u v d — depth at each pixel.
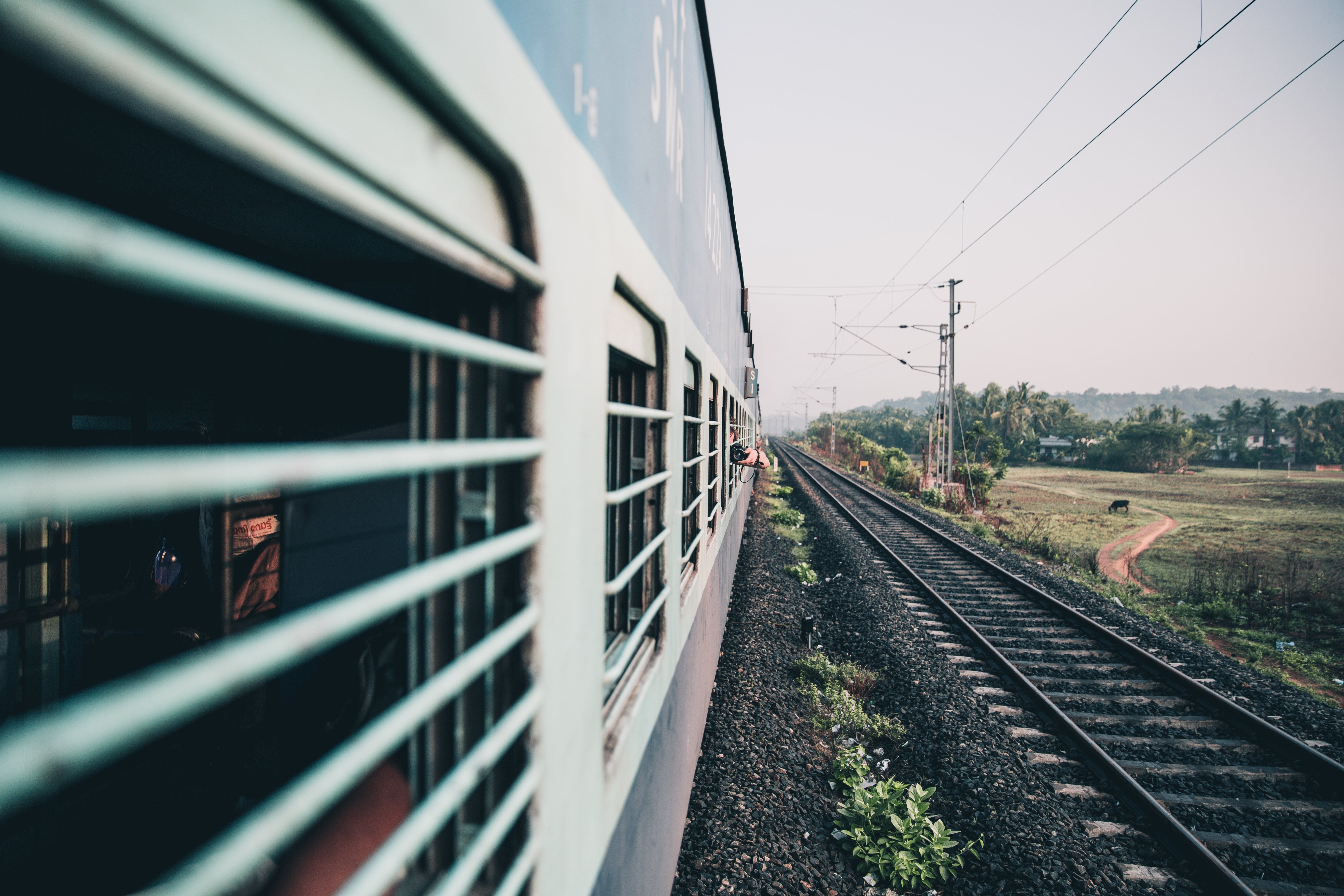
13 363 1.93
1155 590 12.72
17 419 1.95
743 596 8.68
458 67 0.83
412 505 1.09
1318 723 5.44
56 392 2.06
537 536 1.10
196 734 2.34
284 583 2.29
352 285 2.31
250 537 2.66
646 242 2.08
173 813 2.16
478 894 1.13
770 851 3.53
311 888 1.12
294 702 2.09
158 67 0.45
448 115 0.86
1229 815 4.03
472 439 1.10
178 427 2.46
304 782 0.58
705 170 3.95
